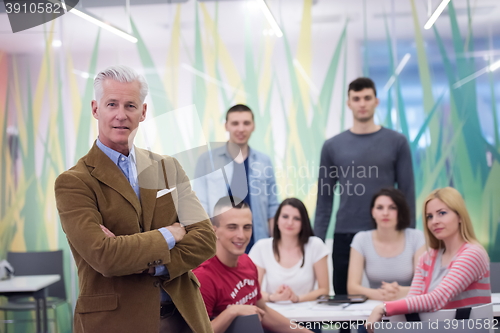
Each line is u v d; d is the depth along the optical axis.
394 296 3.09
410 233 3.27
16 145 3.95
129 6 3.96
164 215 1.55
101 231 1.42
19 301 3.67
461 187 3.69
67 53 3.96
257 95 3.88
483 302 2.35
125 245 1.40
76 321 1.46
